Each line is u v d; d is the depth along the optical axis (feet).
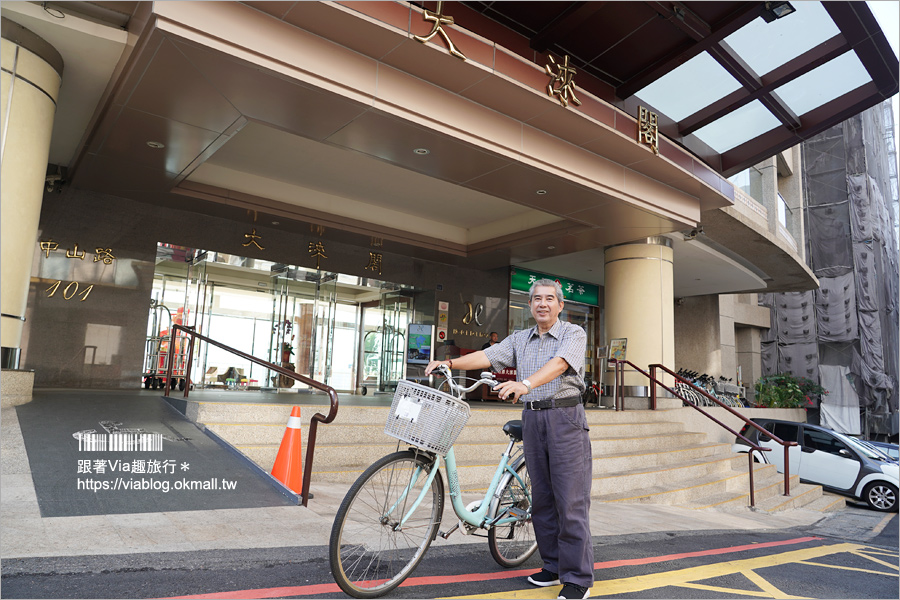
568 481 9.27
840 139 82.02
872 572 13.83
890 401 77.92
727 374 68.85
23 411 18.56
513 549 10.92
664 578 11.07
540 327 10.14
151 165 26.27
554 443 9.43
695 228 35.04
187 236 32.78
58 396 23.09
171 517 11.56
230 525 11.41
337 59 19.44
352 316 45.32
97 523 10.71
